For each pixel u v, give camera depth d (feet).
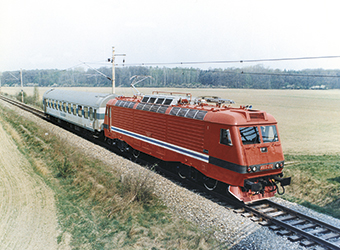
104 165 49.08
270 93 269.23
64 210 36.22
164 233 28.76
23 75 358.43
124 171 45.11
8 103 154.61
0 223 34.40
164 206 34.17
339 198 36.22
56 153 57.41
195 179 39.86
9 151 63.98
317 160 56.08
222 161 33.22
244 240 26.45
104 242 28.45
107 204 35.63
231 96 219.20
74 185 43.37
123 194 36.60
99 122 65.92
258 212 30.86
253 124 32.83
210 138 34.76
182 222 30.37
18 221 34.55
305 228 28.58
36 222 34.06
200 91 234.17
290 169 48.44
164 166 48.26
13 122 96.68
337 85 338.95
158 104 45.85
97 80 304.30
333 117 135.23
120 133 56.24
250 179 32.30
